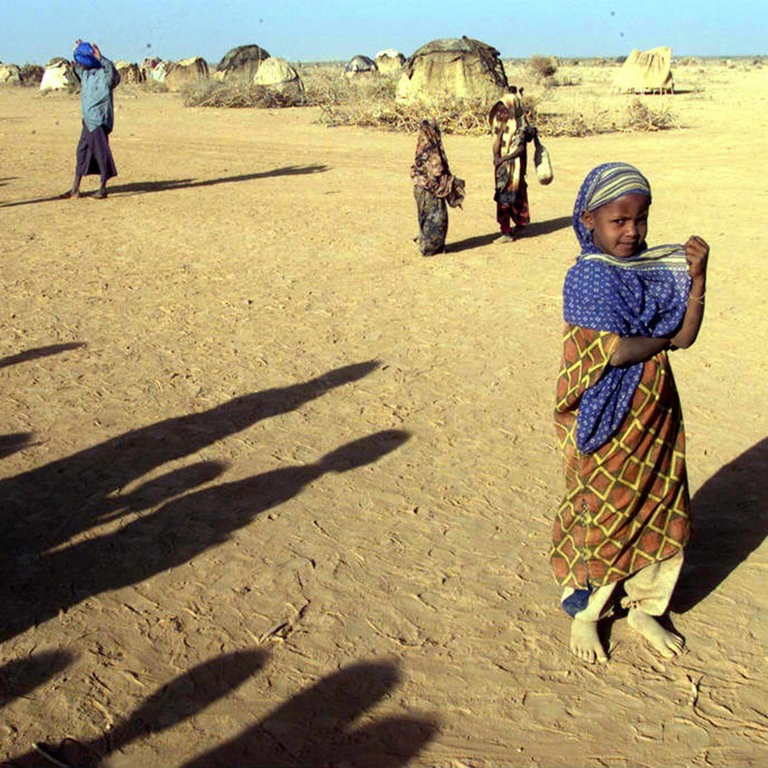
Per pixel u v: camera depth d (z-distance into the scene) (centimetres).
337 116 2845
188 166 1866
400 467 552
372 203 1426
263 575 442
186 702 359
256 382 688
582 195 348
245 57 4431
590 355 343
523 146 1121
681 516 372
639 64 3916
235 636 398
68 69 4756
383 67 6022
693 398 651
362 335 793
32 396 660
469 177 1702
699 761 327
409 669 377
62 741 339
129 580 440
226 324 824
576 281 342
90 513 502
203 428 608
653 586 386
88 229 1235
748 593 427
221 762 329
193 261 1055
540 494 519
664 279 341
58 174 1752
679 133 2380
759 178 1599
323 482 534
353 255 1082
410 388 673
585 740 338
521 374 700
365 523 489
